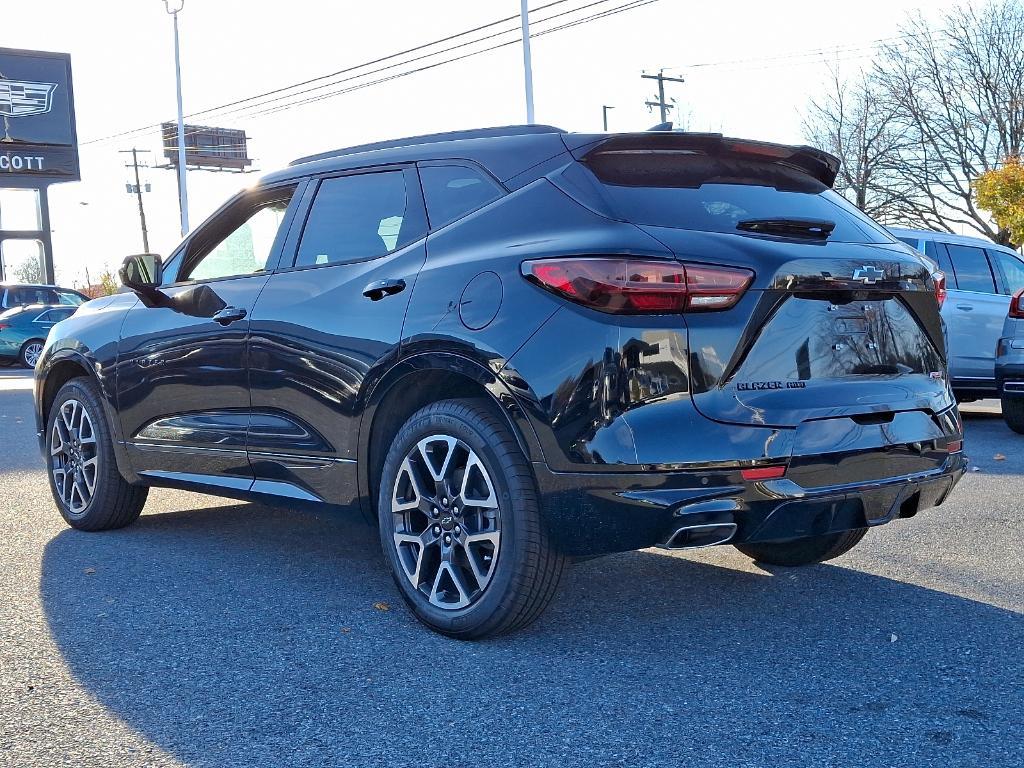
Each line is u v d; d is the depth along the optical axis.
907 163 37.22
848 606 3.81
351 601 3.90
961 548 4.65
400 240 3.80
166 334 4.58
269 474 4.15
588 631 3.54
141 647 3.39
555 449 3.12
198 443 4.43
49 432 5.28
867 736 2.67
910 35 36.75
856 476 3.26
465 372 3.32
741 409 3.08
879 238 3.65
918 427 3.45
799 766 2.50
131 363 4.75
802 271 3.19
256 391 4.14
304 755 2.58
